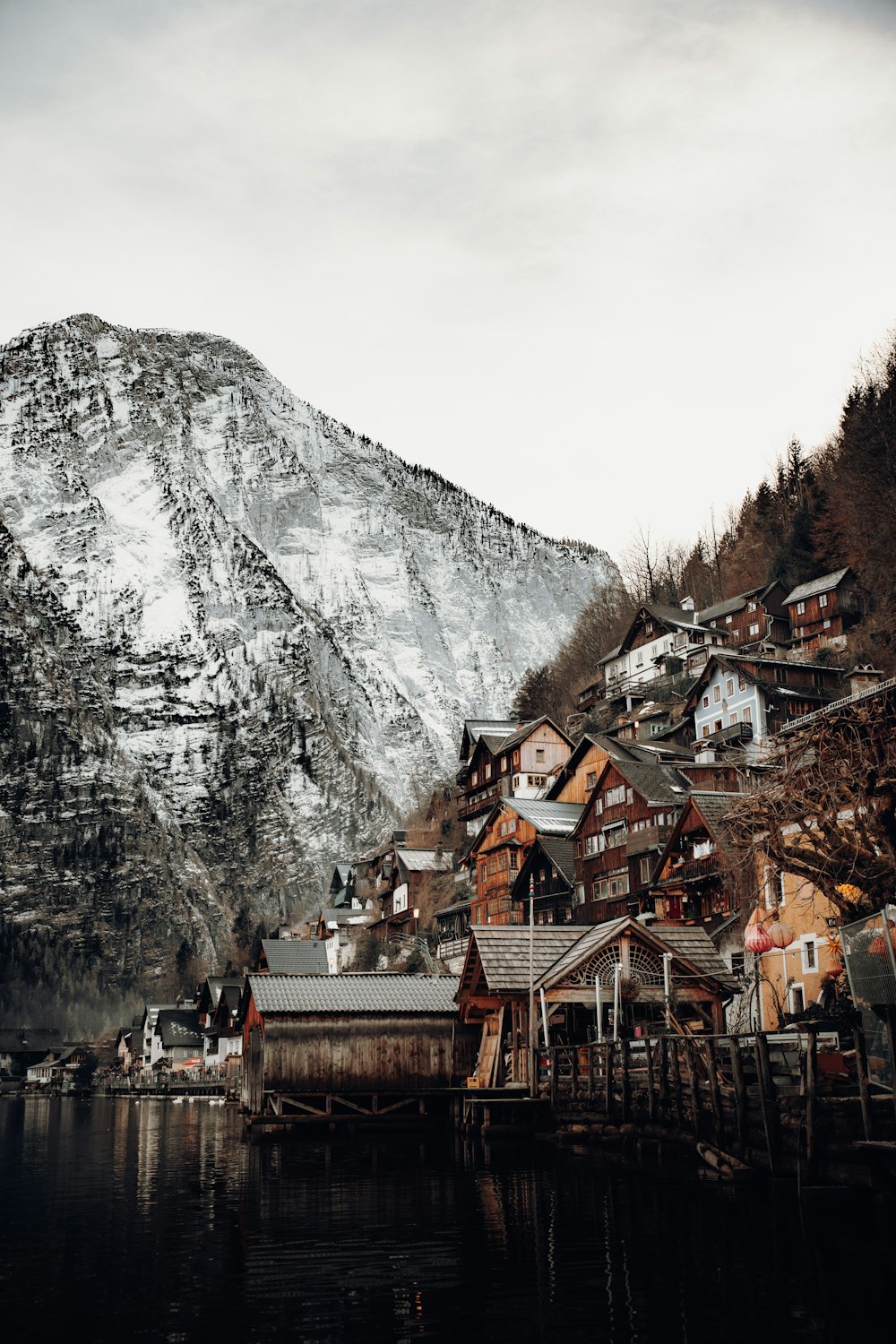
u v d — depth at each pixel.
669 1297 21.48
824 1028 32.81
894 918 27.97
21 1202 35.16
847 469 133.75
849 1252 24.48
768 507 170.88
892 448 124.94
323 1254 26.09
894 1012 25.34
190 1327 20.12
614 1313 20.62
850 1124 26.61
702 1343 18.86
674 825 73.00
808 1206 27.41
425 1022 64.12
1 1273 24.36
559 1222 29.06
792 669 101.00
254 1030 67.12
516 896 94.06
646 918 59.34
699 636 132.12
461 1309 21.08
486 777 127.06
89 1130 73.12
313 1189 37.34
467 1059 64.19
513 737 121.69
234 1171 43.72
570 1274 23.42
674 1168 36.50
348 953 130.38
